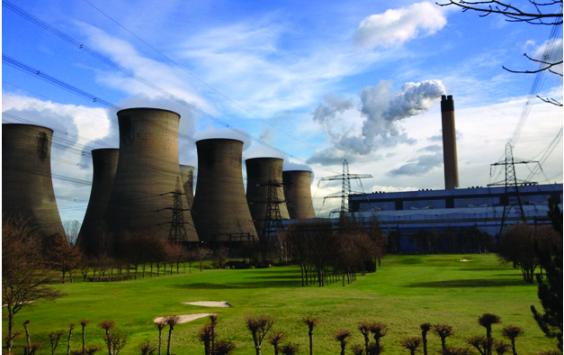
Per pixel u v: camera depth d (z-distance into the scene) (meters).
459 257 75.50
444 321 18.36
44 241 71.50
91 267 69.12
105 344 16.36
